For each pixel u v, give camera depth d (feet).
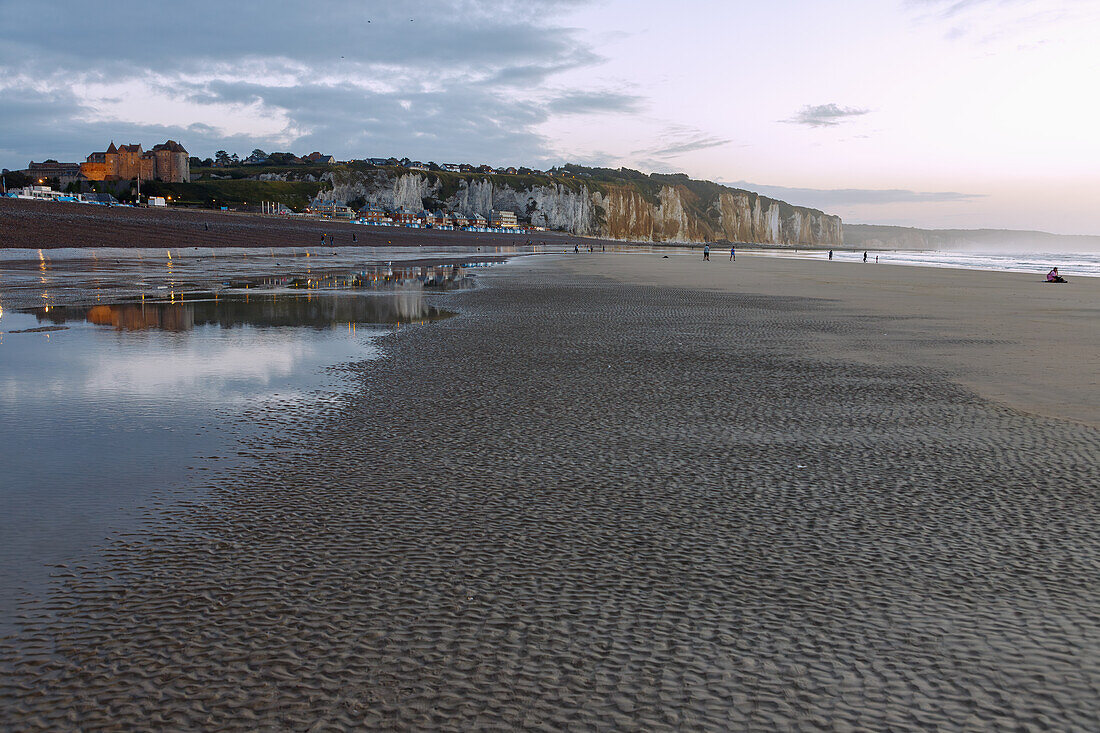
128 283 110.73
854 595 14.93
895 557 16.81
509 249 414.21
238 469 23.27
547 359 45.37
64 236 238.48
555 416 30.68
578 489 21.56
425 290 103.55
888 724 10.80
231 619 13.79
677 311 76.64
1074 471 23.61
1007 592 15.07
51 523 18.63
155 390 35.40
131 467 23.40
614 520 19.07
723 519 19.21
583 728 10.68
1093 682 11.87
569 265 213.46
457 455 24.99
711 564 16.40
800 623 13.76
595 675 12.03
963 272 194.08
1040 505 20.38
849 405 33.17
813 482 22.36
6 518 18.94
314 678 11.90
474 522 18.88
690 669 12.21
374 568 16.08
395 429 28.40
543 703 11.27
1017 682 11.87
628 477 22.71
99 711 11.03
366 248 322.55
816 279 148.66
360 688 11.63
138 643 12.92
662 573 15.90
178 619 13.78
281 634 13.25
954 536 18.10
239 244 310.45
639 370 41.78
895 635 13.34
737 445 26.53
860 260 360.28
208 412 31.01
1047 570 16.15
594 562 16.47
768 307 82.48
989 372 41.86
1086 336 58.49
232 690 11.57
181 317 66.49
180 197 637.71
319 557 16.65
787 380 39.11
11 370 40.40
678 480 22.47
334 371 40.81
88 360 43.73
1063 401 34.19
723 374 40.78
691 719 10.89
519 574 15.81
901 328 63.41
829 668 12.26
